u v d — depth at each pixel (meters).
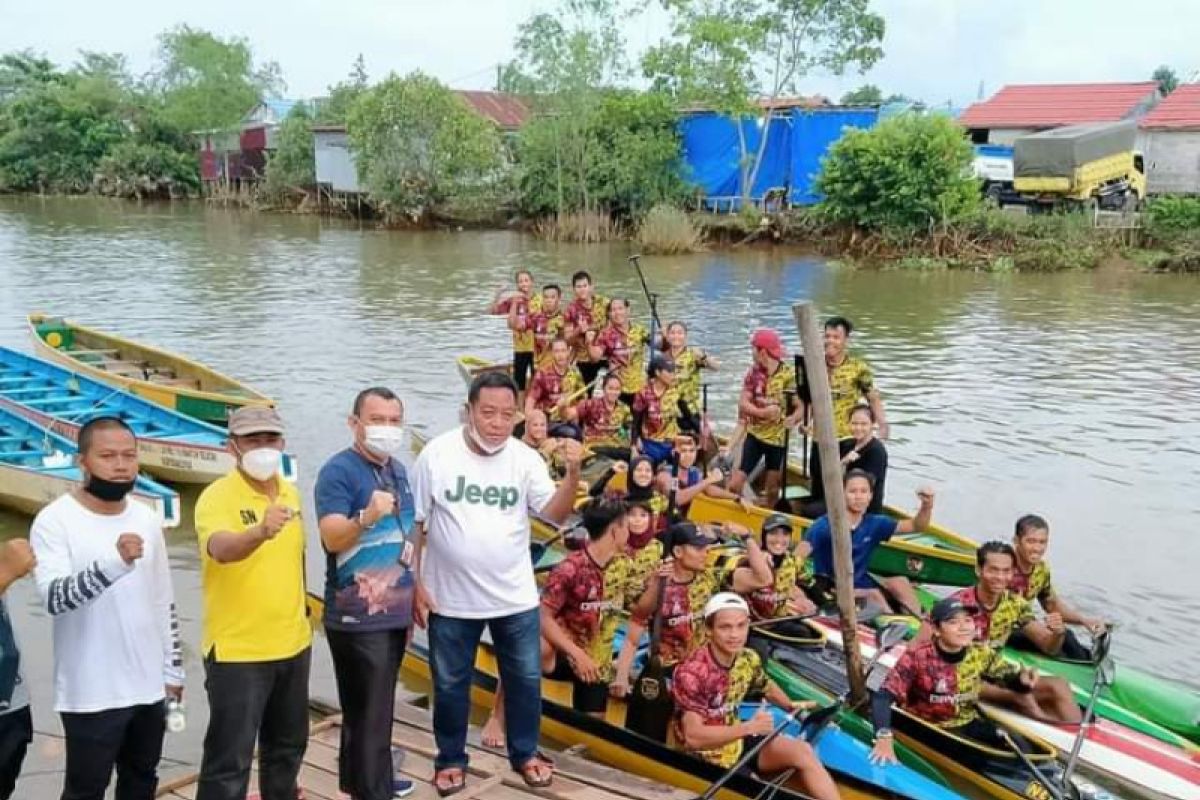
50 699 6.68
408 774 5.06
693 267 27.59
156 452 10.37
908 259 27.94
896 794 5.40
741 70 33.62
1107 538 9.59
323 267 27.20
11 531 9.38
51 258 28.67
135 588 3.82
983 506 10.38
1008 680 6.37
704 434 10.05
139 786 4.08
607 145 34.66
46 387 12.61
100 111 56.66
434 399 14.17
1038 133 32.56
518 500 4.50
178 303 21.52
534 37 34.66
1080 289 24.02
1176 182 33.19
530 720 4.79
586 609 5.78
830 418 5.81
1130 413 13.57
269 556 3.95
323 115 45.62
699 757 5.42
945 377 15.45
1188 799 5.82
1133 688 6.67
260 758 4.20
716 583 6.07
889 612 7.40
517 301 13.02
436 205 38.25
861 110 32.59
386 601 4.18
